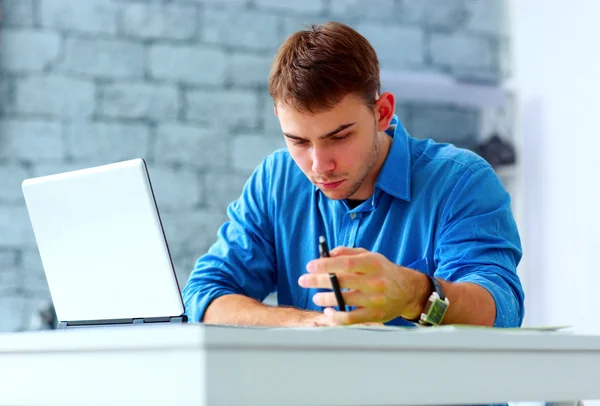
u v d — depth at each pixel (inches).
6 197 132.1
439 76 150.3
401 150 74.0
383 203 74.2
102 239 59.6
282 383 39.1
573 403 54.7
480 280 62.1
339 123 61.5
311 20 145.6
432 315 53.3
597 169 129.8
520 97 149.1
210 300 75.5
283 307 70.4
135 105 137.8
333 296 49.3
